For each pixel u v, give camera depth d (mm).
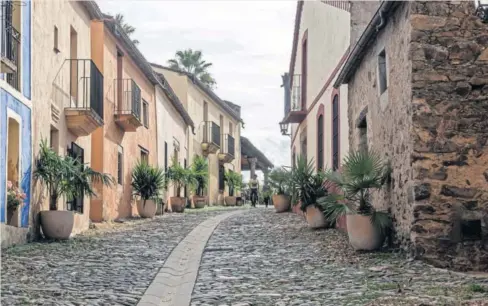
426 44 10703
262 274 9992
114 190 20984
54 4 15148
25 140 12984
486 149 10570
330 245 13211
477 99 10648
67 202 15922
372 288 8359
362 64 14289
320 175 16047
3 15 11750
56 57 15312
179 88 35344
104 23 19781
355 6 15906
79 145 17438
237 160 47750
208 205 38531
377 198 13008
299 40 25438
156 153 27672
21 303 7480
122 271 10289
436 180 10531
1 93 11633
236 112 47188
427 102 10641
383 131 12492
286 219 20031
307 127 23406
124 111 21609
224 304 7629
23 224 12883
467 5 10742
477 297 7484
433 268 9914
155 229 17844
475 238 10422
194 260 11766
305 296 7980
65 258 11430
